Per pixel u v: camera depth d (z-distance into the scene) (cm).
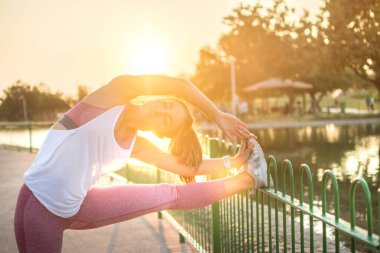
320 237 590
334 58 3091
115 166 258
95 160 244
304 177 1116
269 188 283
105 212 249
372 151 1697
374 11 2873
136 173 832
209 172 282
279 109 4691
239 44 4662
